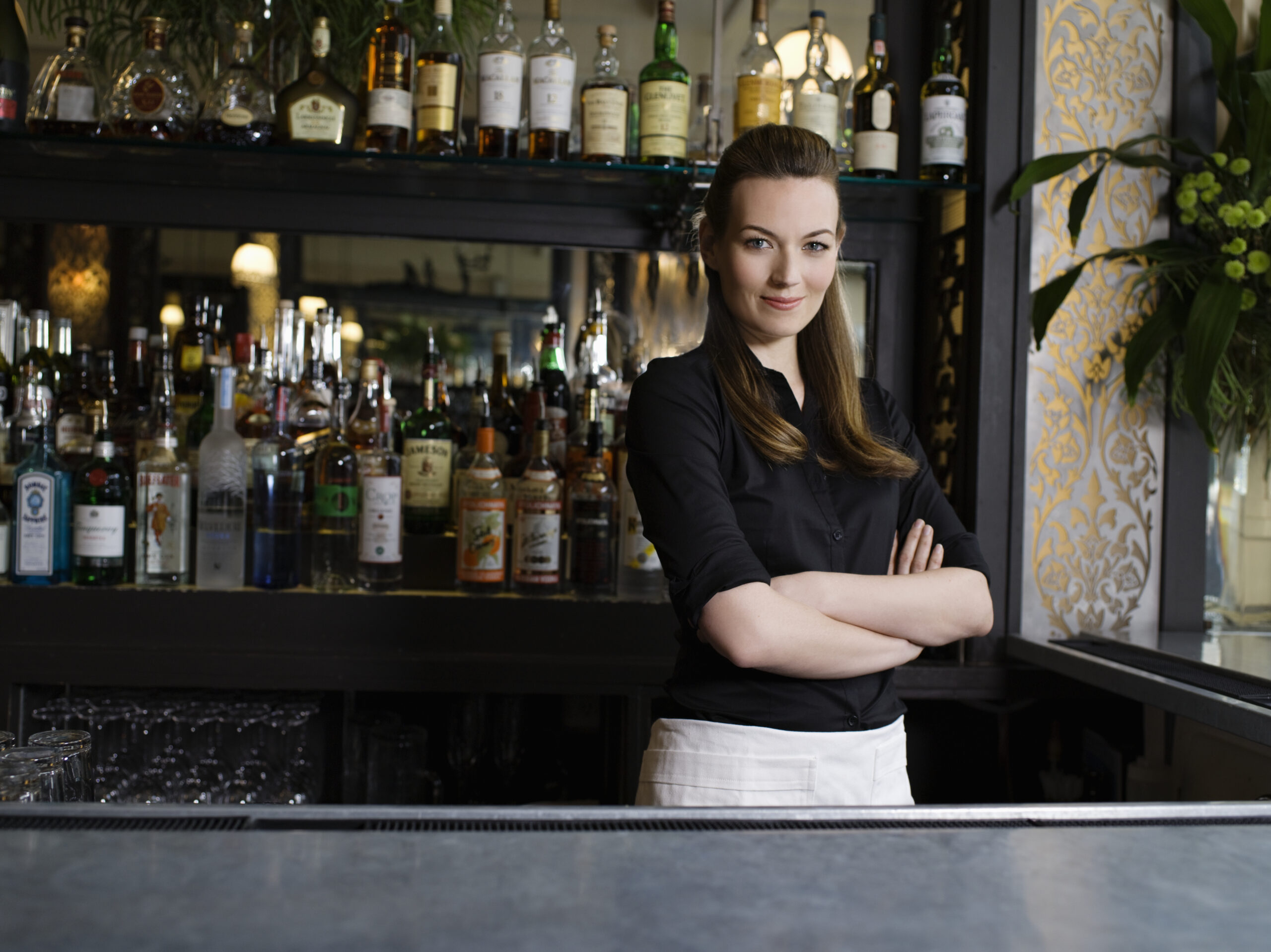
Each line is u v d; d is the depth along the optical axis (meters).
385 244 2.42
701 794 1.08
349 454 1.90
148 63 1.80
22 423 1.89
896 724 1.17
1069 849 0.62
